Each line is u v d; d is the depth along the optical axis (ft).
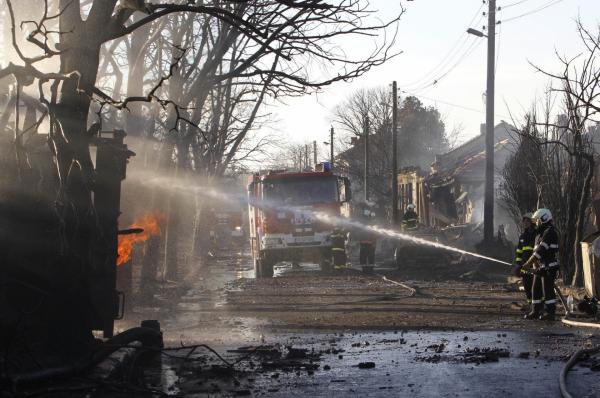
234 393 26.91
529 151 77.97
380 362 33.55
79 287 28.71
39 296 27.14
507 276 88.69
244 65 50.98
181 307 60.18
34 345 26.20
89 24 30.35
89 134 29.81
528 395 26.18
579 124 66.74
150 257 65.16
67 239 27.58
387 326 47.39
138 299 62.39
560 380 27.55
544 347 37.60
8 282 25.90
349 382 28.91
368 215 105.19
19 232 26.86
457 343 39.42
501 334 42.78
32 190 27.25
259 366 32.71
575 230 70.95
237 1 30.89
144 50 66.18
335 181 102.78
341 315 53.93
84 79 29.91
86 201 28.58
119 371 27.30
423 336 42.39
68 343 28.09
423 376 29.99
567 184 71.31
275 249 101.04
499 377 29.53
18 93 25.50
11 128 29.48
